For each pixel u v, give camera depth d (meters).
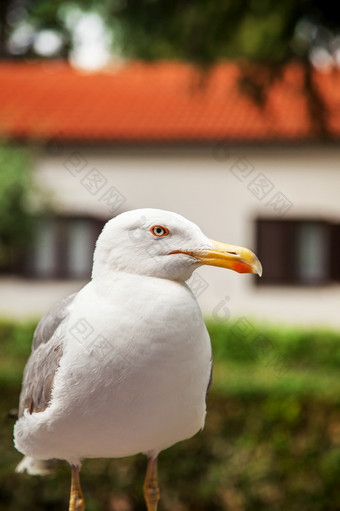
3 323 12.40
